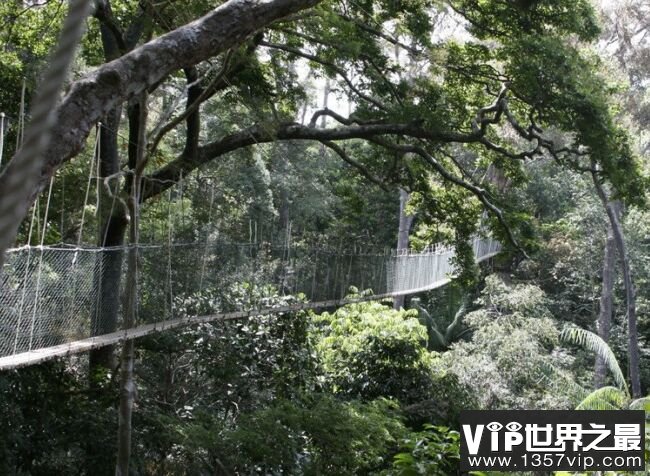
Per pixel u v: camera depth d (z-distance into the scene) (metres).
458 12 11.60
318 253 11.09
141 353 9.59
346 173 14.52
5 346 5.54
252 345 9.94
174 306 8.33
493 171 22.34
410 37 11.48
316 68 11.79
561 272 24.55
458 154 23.36
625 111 18.97
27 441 6.48
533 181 25.22
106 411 7.36
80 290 6.45
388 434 8.82
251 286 9.61
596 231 23.25
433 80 11.64
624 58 20.12
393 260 13.20
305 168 23.36
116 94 3.05
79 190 9.37
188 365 9.69
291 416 8.13
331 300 11.16
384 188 12.27
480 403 13.75
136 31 10.16
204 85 10.34
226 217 12.41
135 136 9.96
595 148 10.48
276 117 10.63
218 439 7.57
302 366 10.59
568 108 10.26
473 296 23.59
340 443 8.11
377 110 11.83
